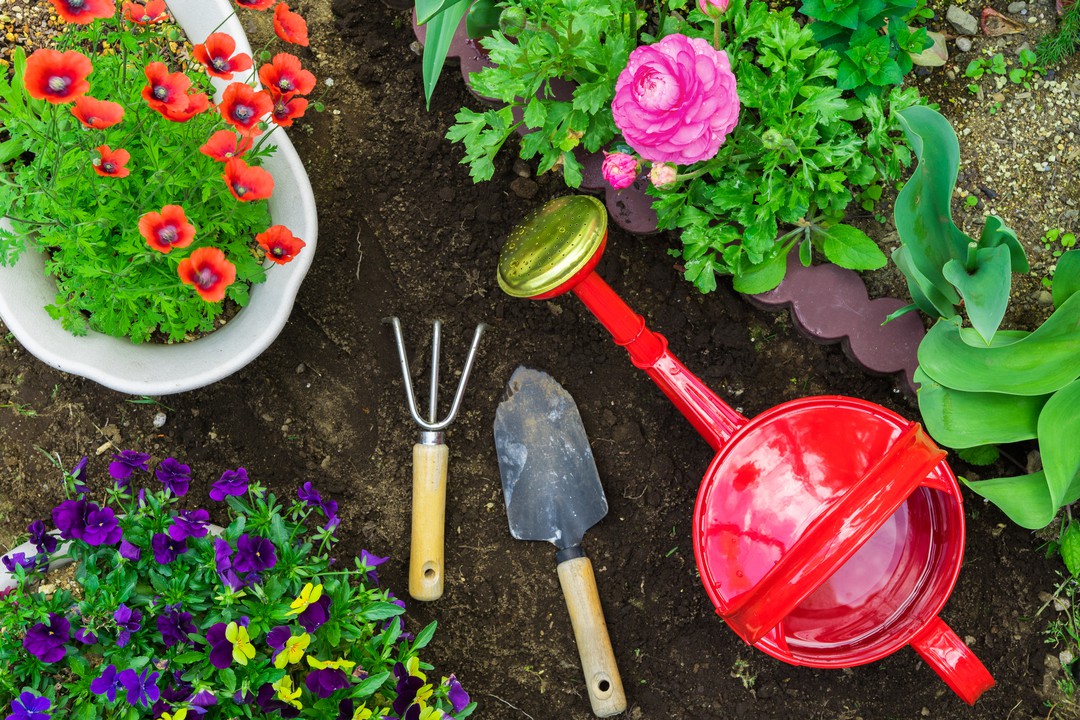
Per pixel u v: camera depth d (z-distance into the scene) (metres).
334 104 1.66
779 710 1.64
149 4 1.22
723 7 1.24
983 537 1.63
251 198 1.17
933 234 1.38
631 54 1.20
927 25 1.59
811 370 1.64
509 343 1.68
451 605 1.66
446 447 1.57
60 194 1.25
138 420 1.63
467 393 1.67
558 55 1.32
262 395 1.65
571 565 1.58
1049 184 1.59
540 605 1.66
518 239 1.47
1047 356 1.39
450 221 1.67
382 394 1.67
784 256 1.51
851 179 1.43
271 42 1.64
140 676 1.19
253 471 1.65
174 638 1.22
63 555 1.35
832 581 1.44
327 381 1.67
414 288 1.68
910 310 1.52
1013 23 1.58
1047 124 1.59
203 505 1.63
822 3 1.42
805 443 1.35
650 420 1.67
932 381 1.45
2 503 1.60
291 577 1.29
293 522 1.51
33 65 1.05
